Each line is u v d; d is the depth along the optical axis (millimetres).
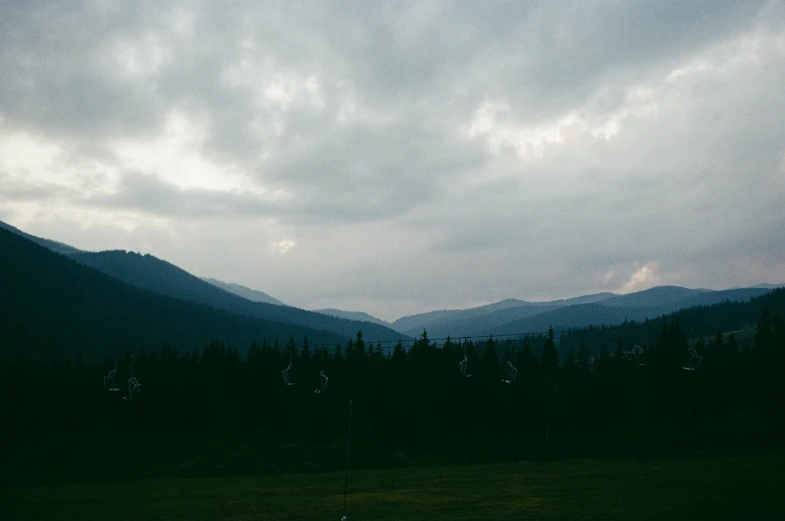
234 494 47219
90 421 72625
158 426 73625
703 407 71938
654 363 74312
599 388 74375
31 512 41719
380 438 72438
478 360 78062
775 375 70875
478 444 69750
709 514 36812
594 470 54875
